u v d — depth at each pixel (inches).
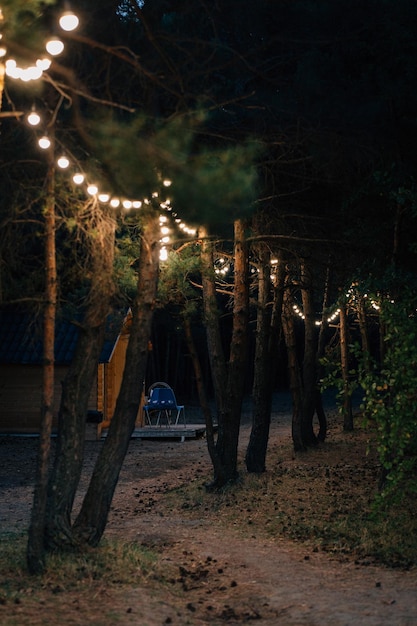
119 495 661.9
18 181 407.8
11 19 307.6
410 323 457.4
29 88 370.0
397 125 553.9
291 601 345.1
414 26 537.3
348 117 526.3
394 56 546.6
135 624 299.9
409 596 348.8
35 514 366.3
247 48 528.4
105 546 416.2
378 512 478.0
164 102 471.2
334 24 543.5
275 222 637.3
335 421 1208.8
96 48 421.4
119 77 436.5
